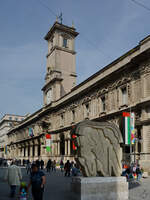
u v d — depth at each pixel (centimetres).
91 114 3819
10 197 1195
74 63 6009
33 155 7362
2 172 3128
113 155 1192
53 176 2566
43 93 6350
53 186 1653
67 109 4794
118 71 3141
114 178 1098
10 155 11025
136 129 2708
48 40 6388
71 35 6150
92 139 1177
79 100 4306
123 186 1107
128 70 2983
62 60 5844
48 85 5947
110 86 3362
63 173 3047
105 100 3469
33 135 6625
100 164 1153
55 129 5319
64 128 4759
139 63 2766
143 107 2608
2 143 14738
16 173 1223
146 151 2509
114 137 1217
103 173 1146
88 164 1130
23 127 8950
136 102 2797
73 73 5903
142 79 2684
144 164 2475
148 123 2519
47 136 5003
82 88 4256
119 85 3166
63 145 4953
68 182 1928
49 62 6150
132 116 2611
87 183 1036
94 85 3716
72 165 3434
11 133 11438
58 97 5459
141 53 2659
